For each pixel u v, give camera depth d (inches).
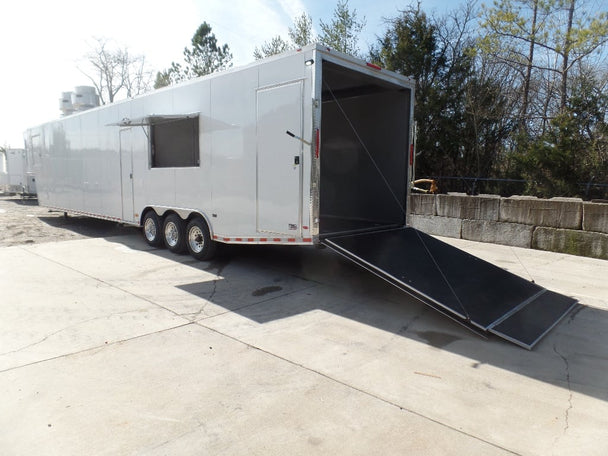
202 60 987.3
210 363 144.3
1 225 466.6
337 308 205.5
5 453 97.1
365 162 291.1
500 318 176.9
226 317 190.1
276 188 223.6
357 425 110.3
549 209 354.3
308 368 142.1
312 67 201.0
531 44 650.2
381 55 695.7
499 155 677.3
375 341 166.7
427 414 116.3
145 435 104.6
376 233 245.3
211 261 297.7
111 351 152.6
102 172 386.0
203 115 270.2
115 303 205.8
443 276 203.3
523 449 101.8
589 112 520.4
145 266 281.3
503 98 691.4
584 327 187.0
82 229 454.3
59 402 118.8
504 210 382.9
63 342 159.9
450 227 425.7
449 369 144.3
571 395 128.8
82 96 700.0
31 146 528.4
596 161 502.6
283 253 331.6
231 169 251.6
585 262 314.3
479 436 106.8
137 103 332.5
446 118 649.0
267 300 215.6
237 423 110.2
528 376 140.6
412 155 269.3
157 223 331.0
